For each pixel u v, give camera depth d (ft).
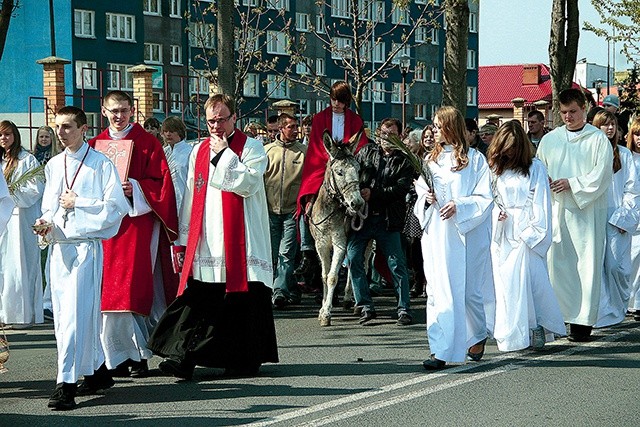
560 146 37.27
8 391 29.71
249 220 30.60
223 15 58.23
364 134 43.65
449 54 58.70
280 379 30.48
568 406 26.63
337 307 46.50
